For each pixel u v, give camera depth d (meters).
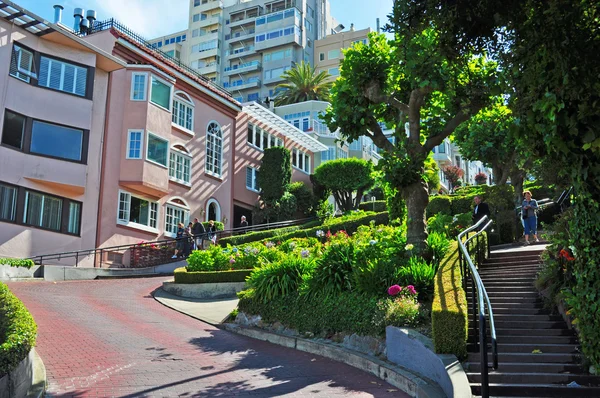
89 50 24.98
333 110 13.17
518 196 22.34
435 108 12.91
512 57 6.92
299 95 63.53
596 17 6.33
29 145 22.70
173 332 12.00
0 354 6.41
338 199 39.12
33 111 23.00
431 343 8.20
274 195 34.53
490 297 10.54
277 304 12.42
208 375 8.58
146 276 22.33
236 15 87.50
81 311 13.40
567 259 8.78
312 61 83.75
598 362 7.06
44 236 22.73
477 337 8.50
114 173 25.88
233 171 34.22
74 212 24.11
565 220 9.69
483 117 24.45
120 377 8.20
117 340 10.70
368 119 12.83
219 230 28.80
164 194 28.16
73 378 8.03
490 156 24.25
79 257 23.80
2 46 22.06
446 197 25.83
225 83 84.31
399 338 8.73
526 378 7.12
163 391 7.60
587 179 6.93
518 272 12.12
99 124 25.42
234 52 85.19
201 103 31.92
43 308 13.27
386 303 9.79
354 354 9.42
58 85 24.00
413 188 11.89
